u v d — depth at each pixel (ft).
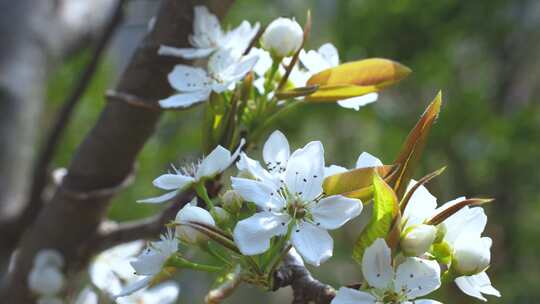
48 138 2.51
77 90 2.44
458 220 1.79
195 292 4.61
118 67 3.95
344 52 4.50
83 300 2.41
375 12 4.45
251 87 1.95
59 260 2.43
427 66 4.50
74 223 2.40
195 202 1.84
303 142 4.78
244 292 5.87
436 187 4.54
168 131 3.96
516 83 4.94
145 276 1.86
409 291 1.73
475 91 4.52
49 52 3.15
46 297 2.45
